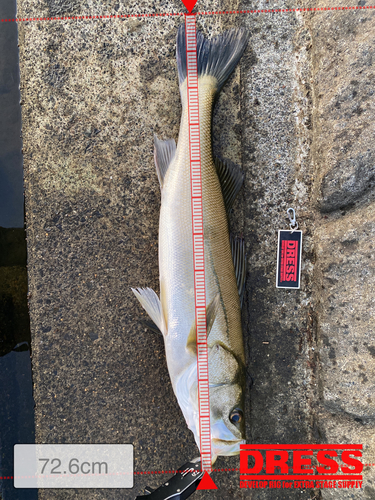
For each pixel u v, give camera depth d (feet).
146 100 2.03
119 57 2.02
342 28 1.79
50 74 2.02
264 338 2.02
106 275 2.05
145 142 2.04
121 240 2.05
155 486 2.00
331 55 1.82
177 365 1.79
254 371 2.01
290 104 1.98
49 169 2.04
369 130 1.74
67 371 2.04
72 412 2.03
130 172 2.04
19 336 2.11
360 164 1.76
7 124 2.13
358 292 1.79
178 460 2.01
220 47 1.94
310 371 1.99
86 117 2.03
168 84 2.03
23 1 2.01
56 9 2.01
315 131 1.89
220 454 1.76
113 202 2.05
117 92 2.03
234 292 1.85
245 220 2.01
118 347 2.04
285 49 1.96
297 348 2.01
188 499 2.00
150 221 2.05
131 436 2.02
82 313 2.04
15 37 2.11
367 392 1.75
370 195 1.80
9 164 2.13
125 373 2.03
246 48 1.98
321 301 1.89
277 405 2.00
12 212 2.14
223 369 1.76
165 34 2.02
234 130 2.02
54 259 2.05
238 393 1.78
